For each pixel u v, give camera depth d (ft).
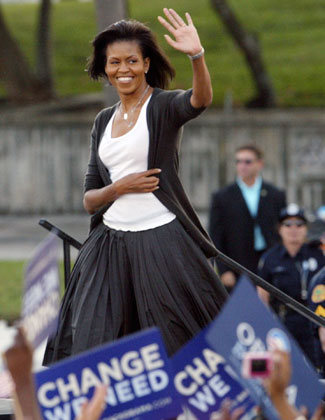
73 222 268.82
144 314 61.05
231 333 41.75
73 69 333.62
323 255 97.30
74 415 42.78
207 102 59.26
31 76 307.99
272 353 37.93
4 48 306.14
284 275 96.84
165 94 61.26
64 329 63.98
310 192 272.92
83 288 62.44
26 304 38.50
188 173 277.64
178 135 61.46
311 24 351.05
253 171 112.57
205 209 277.03
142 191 60.80
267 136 274.36
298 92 314.55
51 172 282.36
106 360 42.75
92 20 363.76
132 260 61.41
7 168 282.36
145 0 362.74
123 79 61.31
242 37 299.38
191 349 45.42
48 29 307.78
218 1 295.28
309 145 272.72
